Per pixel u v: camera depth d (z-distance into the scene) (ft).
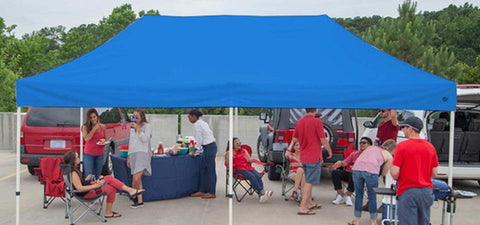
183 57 18.70
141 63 18.19
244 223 20.03
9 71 64.44
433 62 47.50
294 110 29.14
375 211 19.03
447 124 27.35
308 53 19.26
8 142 47.14
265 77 16.58
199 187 25.88
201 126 24.53
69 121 28.84
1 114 46.75
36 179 30.81
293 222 20.27
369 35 51.65
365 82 16.31
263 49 19.57
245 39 20.63
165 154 25.14
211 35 21.08
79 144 28.55
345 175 23.82
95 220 20.44
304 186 22.18
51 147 28.48
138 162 21.98
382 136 21.20
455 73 48.11
